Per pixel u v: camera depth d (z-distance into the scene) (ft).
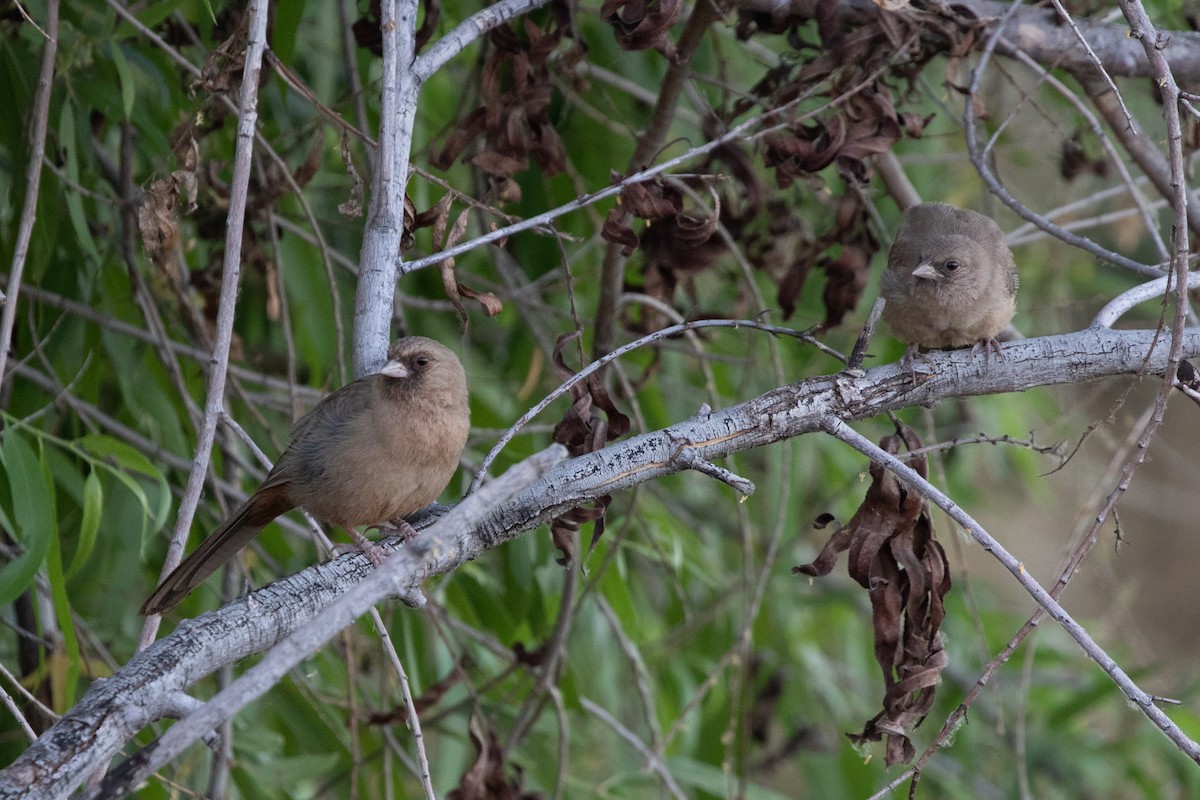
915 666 24.56
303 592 21.11
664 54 29.50
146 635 22.16
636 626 39.01
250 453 38.78
